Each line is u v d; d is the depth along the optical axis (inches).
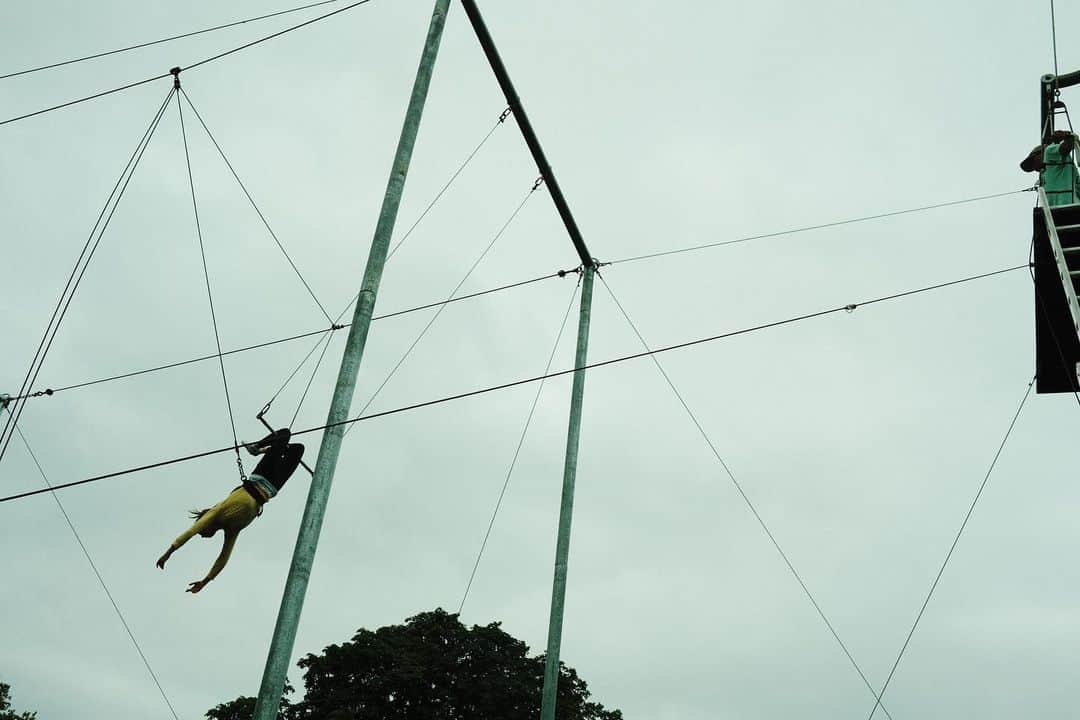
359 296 379.6
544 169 572.7
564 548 552.7
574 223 607.2
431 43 446.0
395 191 404.2
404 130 420.2
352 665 1111.0
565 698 1106.7
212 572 362.9
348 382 360.8
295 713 1095.0
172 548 352.5
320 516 336.2
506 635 1162.6
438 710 1071.0
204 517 362.9
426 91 434.0
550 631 529.7
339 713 1034.7
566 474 575.8
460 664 1118.4
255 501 373.4
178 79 471.5
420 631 1182.3
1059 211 459.2
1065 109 520.7
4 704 1037.8
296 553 328.2
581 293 630.5
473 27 500.7
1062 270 427.5
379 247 390.0
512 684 1081.4
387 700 1084.5
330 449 347.9
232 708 1107.9
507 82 526.9
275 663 307.9
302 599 322.0
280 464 382.9
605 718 1120.8
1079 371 456.8
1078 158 486.0
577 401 599.5
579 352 613.0
